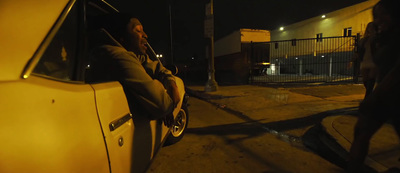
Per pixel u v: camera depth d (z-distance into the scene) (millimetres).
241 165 2924
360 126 1688
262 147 3523
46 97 1068
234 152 3338
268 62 14258
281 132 4234
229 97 8055
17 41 1050
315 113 5520
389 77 1539
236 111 6086
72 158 1158
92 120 1336
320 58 22578
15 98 950
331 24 20172
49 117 1061
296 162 3000
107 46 1921
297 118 5152
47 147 1031
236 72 14242
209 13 9398
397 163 2570
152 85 1903
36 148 988
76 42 1513
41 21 1181
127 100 1820
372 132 1647
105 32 2008
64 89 1187
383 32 1740
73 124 1190
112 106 1571
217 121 5121
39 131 1007
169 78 2545
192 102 7723
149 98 1889
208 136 4051
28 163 954
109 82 1672
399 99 1524
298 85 11180
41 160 1002
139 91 1822
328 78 16109
